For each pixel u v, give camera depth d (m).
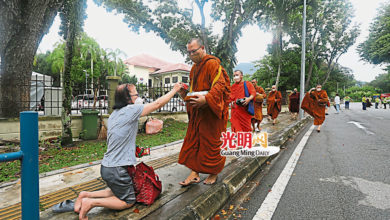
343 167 3.90
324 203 2.59
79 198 2.03
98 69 28.70
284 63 24.88
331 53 29.92
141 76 40.19
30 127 1.31
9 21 5.13
